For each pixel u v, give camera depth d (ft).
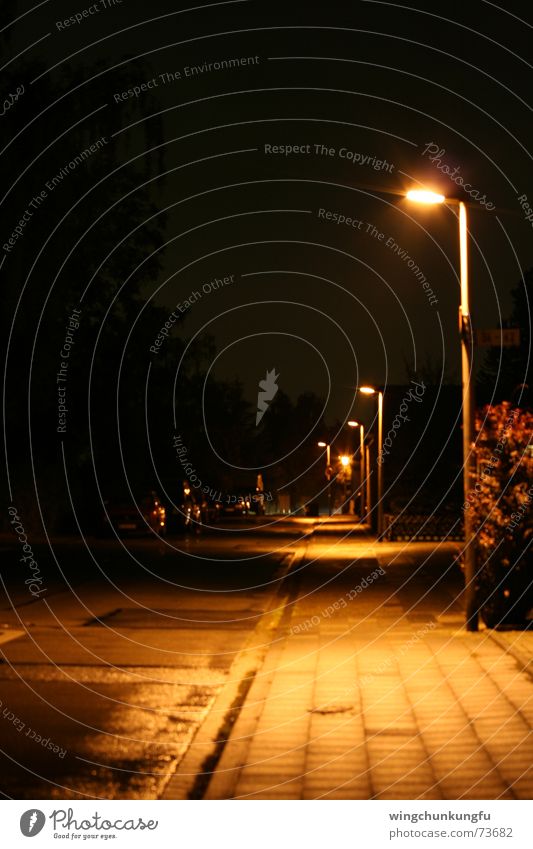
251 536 156.97
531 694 31.89
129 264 125.39
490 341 46.57
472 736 26.94
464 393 46.93
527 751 25.17
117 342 132.57
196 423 184.65
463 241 46.93
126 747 27.48
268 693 34.27
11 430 124.98
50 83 95.86
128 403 139.85
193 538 148.77
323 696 33.45
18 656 42.47
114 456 146.10
